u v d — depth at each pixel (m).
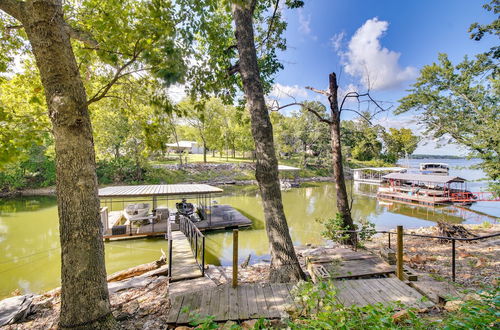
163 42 3.20
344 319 1.89
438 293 3.64
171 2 3.55
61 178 2.89
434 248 7.27
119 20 3.52
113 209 18.06
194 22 4.08
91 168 3.02
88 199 2.95
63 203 2.88
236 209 17.80
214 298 3.76
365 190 30.72
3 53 4.54
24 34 4.51
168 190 12.69
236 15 5.14
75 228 2.87
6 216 15.34
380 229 12.48
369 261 5.11
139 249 10.03
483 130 11.96
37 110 4.59
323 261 5.11
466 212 18.25
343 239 7.28
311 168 46.38
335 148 7.68
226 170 36.12
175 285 5.14
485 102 14.32
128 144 26.36
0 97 4.91
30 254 9.16
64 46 2.85
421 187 28.09
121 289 5.16
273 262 4.87
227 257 9.02
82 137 2.94
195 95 4.97
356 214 17.20
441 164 37.69
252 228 12.97
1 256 8.95
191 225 8.27
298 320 2.67
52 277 7.38
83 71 4.76
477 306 1.79
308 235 11.59
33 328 3.65
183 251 7.48
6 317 3.80
